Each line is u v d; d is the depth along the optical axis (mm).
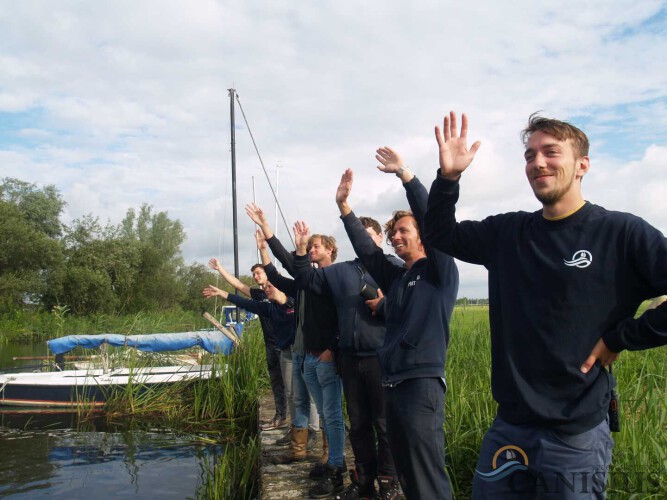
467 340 7625
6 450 7691
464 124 2430
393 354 2971
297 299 4535
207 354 10969
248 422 8906
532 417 1984
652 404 3668
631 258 1903
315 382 4441
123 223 62688
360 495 3799
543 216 2119
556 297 1968
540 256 2043
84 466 6926
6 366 16141
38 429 8844
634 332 1823
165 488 6109
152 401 9727
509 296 2113
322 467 4512
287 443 5758
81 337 10078
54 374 10352
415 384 2891
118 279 38344
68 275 35469
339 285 3861
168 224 63594
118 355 11016
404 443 2889
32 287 34062
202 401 9633
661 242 1833
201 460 7098
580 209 2033
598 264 1931
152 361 11172
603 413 1941
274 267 5305
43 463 7074
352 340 3746
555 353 1949
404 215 3281
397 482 3746
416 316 2963
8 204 36250
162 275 44031
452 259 3061
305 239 4254
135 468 6836
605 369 1962
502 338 2125
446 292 3004
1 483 6328
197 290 49812
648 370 4547
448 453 4105
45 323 28625
